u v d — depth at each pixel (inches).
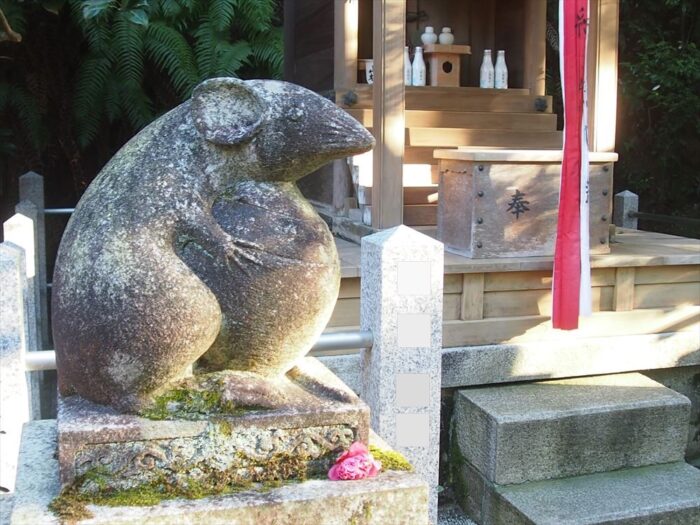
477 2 256.1
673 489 134.2
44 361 99.9
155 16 264.8
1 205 287.1
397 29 169.9
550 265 154.8
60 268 75.5
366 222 191.3
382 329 110.3
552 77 348.5
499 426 133.5
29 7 251.8
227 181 77.5
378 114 172.9
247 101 78.4
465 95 228.2
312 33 246.8
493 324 153.4
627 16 343.3
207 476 73.9
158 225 73.2
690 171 358.0
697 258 163.8
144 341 70.9
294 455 77.0
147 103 267.6
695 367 168.1
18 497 71.3
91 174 302.0
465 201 159.6
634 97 330.6
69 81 276.7
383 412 112.1
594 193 163.8
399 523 75.4
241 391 76.0
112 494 71.4
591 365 157.0
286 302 75.7
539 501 128.9
